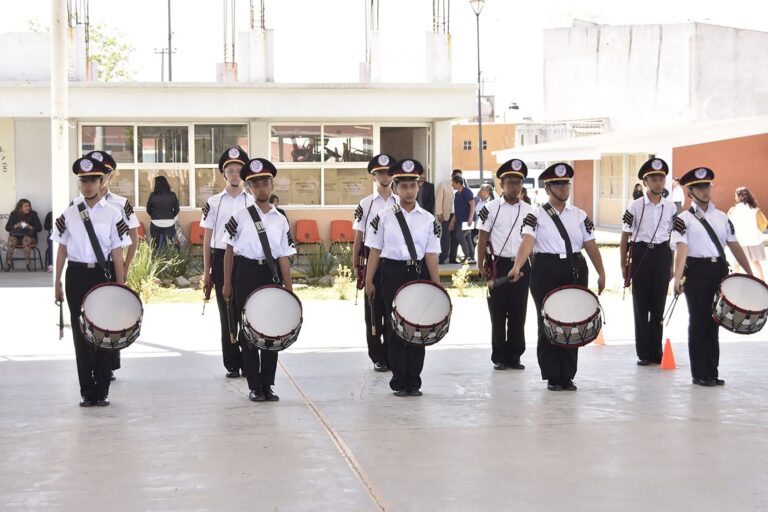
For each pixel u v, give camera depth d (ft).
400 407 28.04
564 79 150.20
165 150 68.54
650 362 35.04
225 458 22.66
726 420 26.37
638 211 34.68
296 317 27.40
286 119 68.69
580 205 130.31
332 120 69.36
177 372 33.65
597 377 32.63
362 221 33.83
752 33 137.69
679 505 19.30
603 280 31.04
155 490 20.29
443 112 67.31
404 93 66.85
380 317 33.50
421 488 20.38
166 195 63.98
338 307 51.47
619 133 110.73
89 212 27.66
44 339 40.52
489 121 195.83
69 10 65.92
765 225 56.75
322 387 31.04
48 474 21.45
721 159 113.19
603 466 21.98
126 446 23.76
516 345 34.14
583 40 147.95
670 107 139.95
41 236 68.39
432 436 24.66
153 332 42.63
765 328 43.34
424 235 29.35
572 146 100.68
